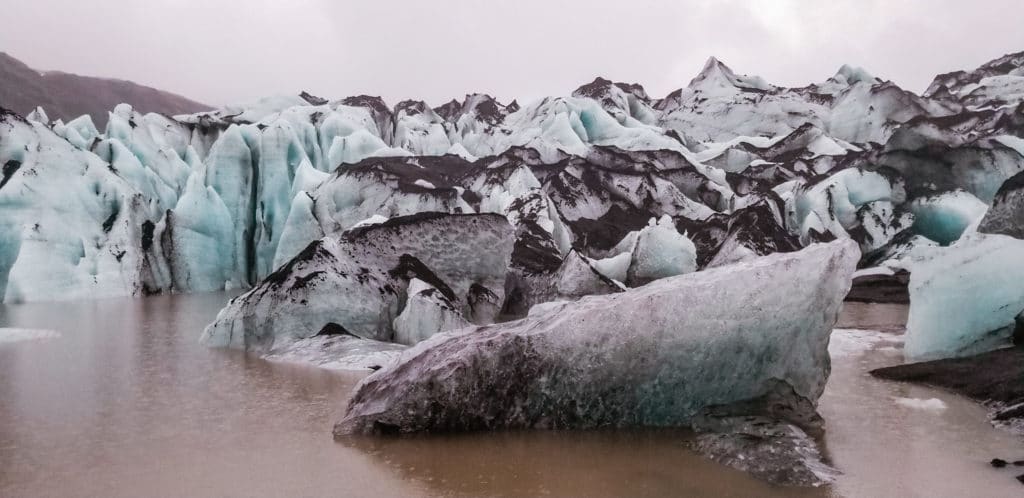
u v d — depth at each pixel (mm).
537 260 18609
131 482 5105
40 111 30516
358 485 5031
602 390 6664
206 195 23844
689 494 4824
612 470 5379
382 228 13461
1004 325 9711
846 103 45281
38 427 6570
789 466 5180
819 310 6848
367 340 11000
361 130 32625
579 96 48562
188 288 22391
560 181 27109
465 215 14180
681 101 53469
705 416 6520
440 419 6445
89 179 22484
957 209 25328
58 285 19781
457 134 44250
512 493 4855
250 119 40156
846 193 27234
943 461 5453
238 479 5168
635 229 25828
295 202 22266
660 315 6719
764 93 49156
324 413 7094
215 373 9188
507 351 6598
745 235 18766
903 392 7918
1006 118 34375
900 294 19328
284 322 11344
